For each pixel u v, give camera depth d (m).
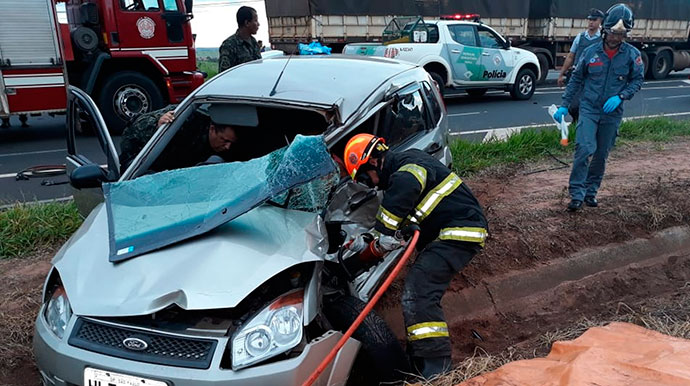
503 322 4.19
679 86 18.44
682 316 3.89
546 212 5.54
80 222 5.04
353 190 3.32
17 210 5.11
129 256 2.64
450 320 4.12
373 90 3.68
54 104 9.58
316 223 2.99
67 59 9.85
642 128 9.36
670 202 5.82
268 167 2.95
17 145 9.44
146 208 2.97
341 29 15.16
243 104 3.68
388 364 2.78
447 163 4.43
